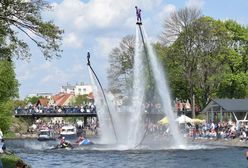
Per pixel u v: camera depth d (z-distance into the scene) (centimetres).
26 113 14112
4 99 10662
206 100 11619
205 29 11000
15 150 7525
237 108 9712
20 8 3164
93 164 5319
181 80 11275
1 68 10106
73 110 14062
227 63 11544
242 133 7175
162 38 11269
